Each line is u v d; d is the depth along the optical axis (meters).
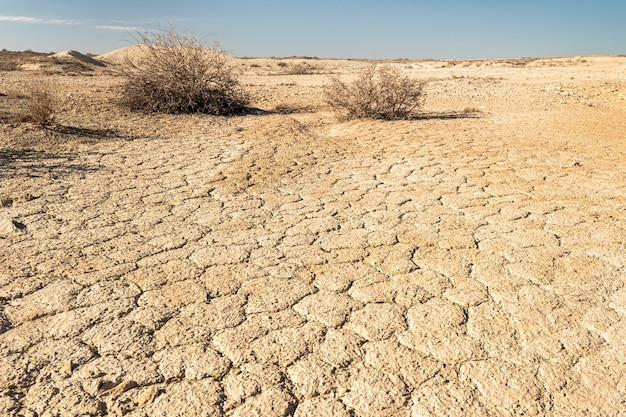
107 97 12.97
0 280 3.32
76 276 3.41
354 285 3.33
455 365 2.54
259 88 18.73
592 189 5.39
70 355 2.59
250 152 7.14
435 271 3.53
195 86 11.33
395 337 2.76
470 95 15.78
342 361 2.56
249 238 4.12
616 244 3.95
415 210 4.80
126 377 2.44
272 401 2.29
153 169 6.26
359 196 5.26
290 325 2.87
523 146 7.70
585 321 2.92
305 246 3.95
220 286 3.30
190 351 2.63
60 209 4.72
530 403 2.29
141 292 3.22
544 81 21.19
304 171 6.26
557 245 3.94
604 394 2.35
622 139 8.19
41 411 2.22
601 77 23.42
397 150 7.55
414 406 2.27
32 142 7.30
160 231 4.25
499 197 5.17
